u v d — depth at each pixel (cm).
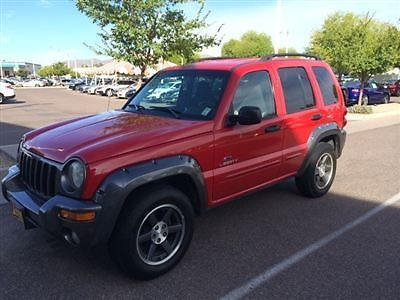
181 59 1240
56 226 336
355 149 986
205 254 418
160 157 362
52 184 354
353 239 453
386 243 442
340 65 2089
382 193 622
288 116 500
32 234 464
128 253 350
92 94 4366
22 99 3394
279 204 566
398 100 2950
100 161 331
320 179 589
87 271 384
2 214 524
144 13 1109
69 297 344
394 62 2000
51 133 407
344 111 618
